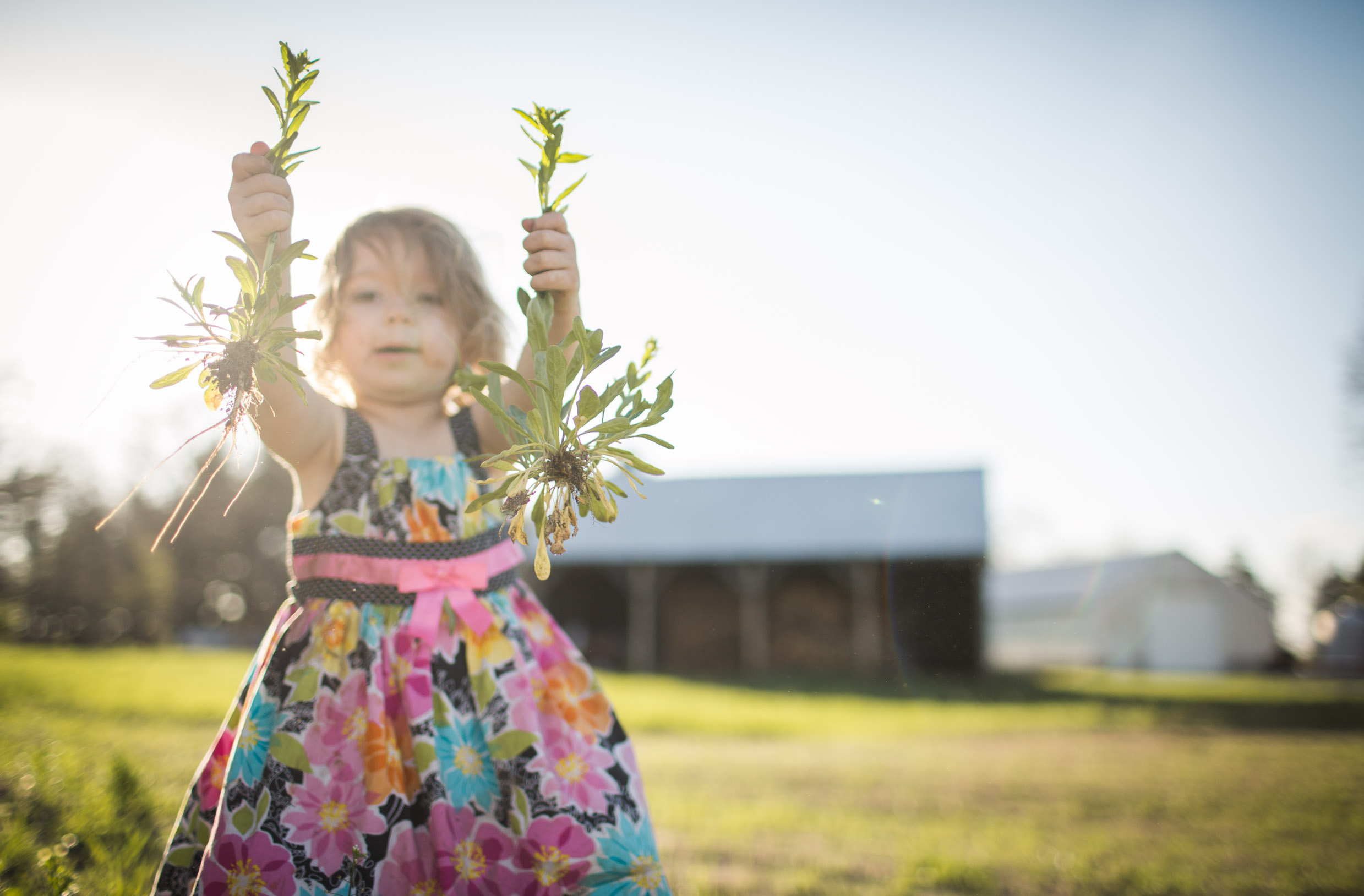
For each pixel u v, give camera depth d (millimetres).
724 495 24438
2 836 2236
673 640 22672
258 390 1555
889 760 6684
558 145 1584
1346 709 12852
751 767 5938
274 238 1362
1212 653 29984
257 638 28047
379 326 1837
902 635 20625
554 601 23578
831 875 2900
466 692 1604
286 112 1482
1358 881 3045
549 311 1505
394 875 1459
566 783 1557
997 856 3312
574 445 1296
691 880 2727
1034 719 10977
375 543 1659
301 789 1496
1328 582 31641
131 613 20719
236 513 32062
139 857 2246
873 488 23438
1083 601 30922
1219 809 4594
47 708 5699
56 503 18016
